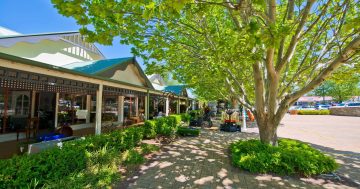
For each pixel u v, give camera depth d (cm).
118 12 343
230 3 333
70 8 283
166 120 1072
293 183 461
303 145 668
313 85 486
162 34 591
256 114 642
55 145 475
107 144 564
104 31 404
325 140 1061
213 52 474
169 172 514
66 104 1092
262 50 506
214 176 494
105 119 1339
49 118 1008
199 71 797
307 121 2262
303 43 700
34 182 320
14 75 461
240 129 1317
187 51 697
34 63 439
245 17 421
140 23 477
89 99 1259
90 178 401
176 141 921
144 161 593
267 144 600
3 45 654
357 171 556
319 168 502
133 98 1741
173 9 257
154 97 1623
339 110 3353
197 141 932
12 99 841
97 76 666
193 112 2091
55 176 366
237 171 530
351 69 624
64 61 1025
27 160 340
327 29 591
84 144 489
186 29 611
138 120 1530
